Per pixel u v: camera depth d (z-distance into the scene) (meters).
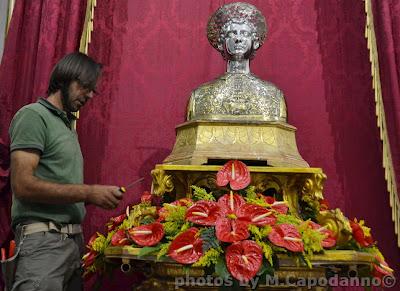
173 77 2.91
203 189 1.95
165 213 1.91
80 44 2.62
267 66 2.92
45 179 1.81
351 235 1.95
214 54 2.94
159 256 1.74
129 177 2.76
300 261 1.76
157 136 2.82
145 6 3.00
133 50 2.93
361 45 2.89
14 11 2.58
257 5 3.01
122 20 2.97
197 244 1.72
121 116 2.83
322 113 2.85
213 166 2.04
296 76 2.91
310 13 3.00
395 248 2.63
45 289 1.69
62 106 1.94
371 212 2.68
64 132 1.89
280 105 2.27
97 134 2.78
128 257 1.80
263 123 2.16
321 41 2.96
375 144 2.75
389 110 2.53
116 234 1.94
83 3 2.70
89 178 2.72
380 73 2.60
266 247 1.72
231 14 2.42
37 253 1.74
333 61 2.91
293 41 2.96
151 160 2.79
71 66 1.92
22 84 2.51
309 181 2.07
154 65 2.92
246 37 2.38
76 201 1.74
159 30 2.97
